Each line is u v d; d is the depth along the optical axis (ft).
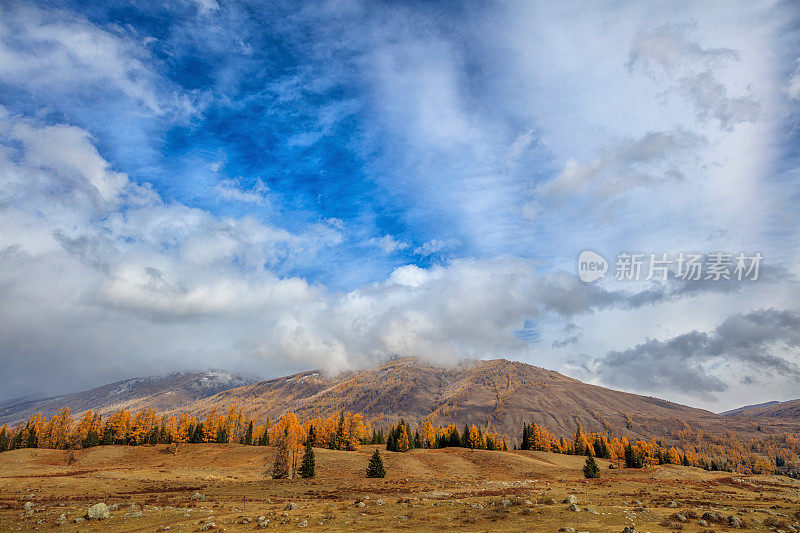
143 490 174.19
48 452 366.22
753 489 169.27
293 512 99.04
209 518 89.10
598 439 500.33
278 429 481.05
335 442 425.28
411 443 470.39
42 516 98.73
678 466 281.33
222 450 382.83
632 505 96.63
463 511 89.51
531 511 83.10
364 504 110.11
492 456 347.36
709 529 66.64
